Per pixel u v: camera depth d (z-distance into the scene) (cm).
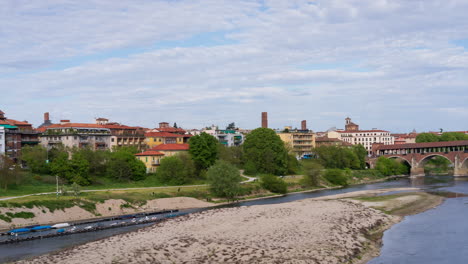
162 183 13200
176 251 5581
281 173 17050
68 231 7250
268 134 17288
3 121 14712
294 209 8688
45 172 12112
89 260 5231
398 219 8369
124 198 10044
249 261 5194
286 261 5212
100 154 13200
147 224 8106
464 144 18988
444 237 6825
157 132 18738
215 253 5497
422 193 12181
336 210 8588
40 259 5394
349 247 5975
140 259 5244
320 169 15462
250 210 8644
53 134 15825
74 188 9706
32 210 8188
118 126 18125
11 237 6775
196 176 14500
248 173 16188
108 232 7375
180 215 8969
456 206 9906
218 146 16862
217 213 8419
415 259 5647
